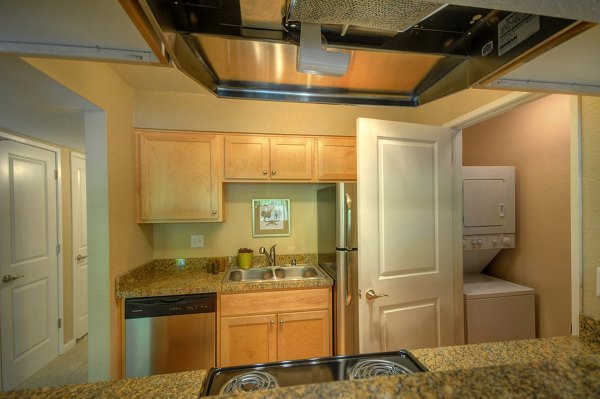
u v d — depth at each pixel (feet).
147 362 5.78
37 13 1.68
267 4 2.03
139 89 6.63
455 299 5.90
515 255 7.07
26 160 7.04
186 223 7.83
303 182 7.46
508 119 7.25
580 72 2.50
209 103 7.00
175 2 2.12
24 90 4.34
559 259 6.09
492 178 6.84
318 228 8.11
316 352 6.36
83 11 1.68
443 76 3.01
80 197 8.90
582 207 3.43
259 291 6.20
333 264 6.54
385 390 1.57
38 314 7.34
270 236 8.20
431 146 5.58
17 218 6.79
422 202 5.47
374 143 5.07
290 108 7.32
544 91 2.75
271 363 2.86
